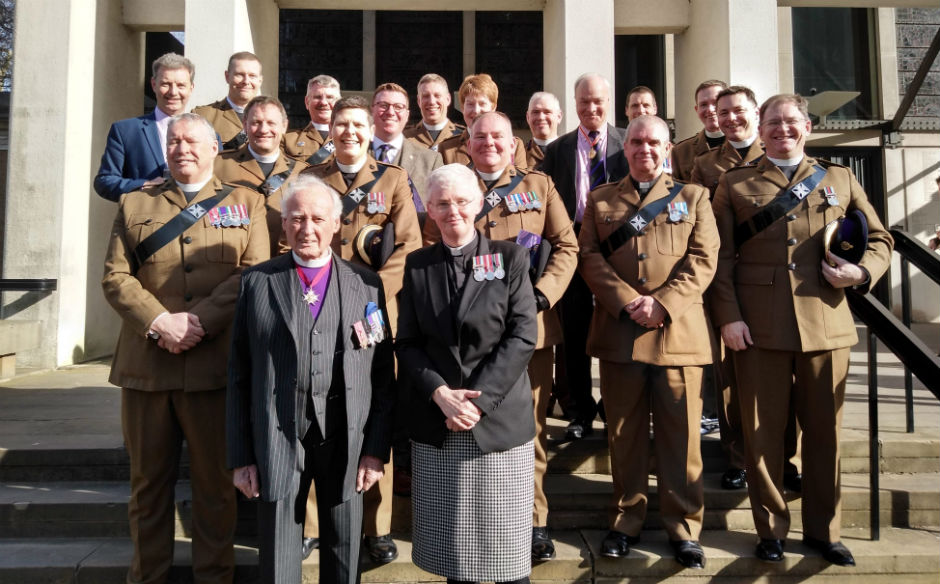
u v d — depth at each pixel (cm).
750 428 305
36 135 660
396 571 297
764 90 577
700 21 643
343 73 958
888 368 622
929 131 995
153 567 277
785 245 305
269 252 300
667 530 298
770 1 579
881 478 358
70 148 668
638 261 304
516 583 240
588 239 322
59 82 661
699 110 419
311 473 249
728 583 297
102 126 709
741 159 368
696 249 303
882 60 1013
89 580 298
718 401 352
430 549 244
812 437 304
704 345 299
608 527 332
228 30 567
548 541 298
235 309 262
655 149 308
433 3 670
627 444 304
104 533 333
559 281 295
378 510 297
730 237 319
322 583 250
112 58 718
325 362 242
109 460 367
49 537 333
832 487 299
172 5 727
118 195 344
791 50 1010
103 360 705
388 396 260
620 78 959
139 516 276
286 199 249
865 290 299
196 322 268
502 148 317
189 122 287
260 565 238
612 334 305
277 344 239
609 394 308
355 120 316
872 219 316
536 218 311
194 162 287
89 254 704
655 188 313
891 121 983
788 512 301
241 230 289
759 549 298
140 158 362
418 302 251
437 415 242
